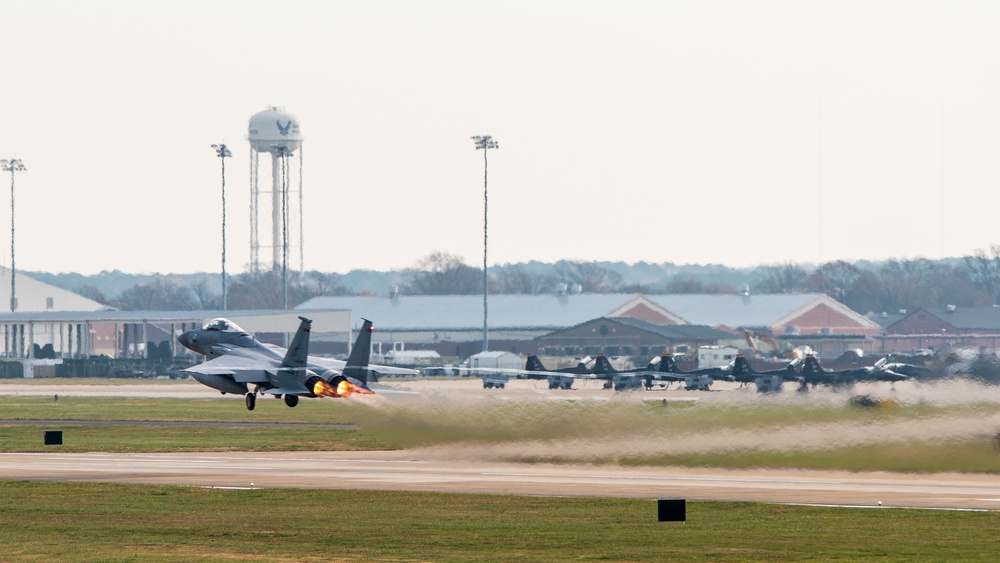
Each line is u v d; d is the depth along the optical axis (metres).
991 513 145.88
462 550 125.19
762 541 129.38
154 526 141.38
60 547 128.12
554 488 171.00
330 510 152.50
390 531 136.88
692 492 165.00
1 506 158.00
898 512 146.88
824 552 123.06
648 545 127.38
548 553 123.19
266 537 133.62
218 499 163.25
